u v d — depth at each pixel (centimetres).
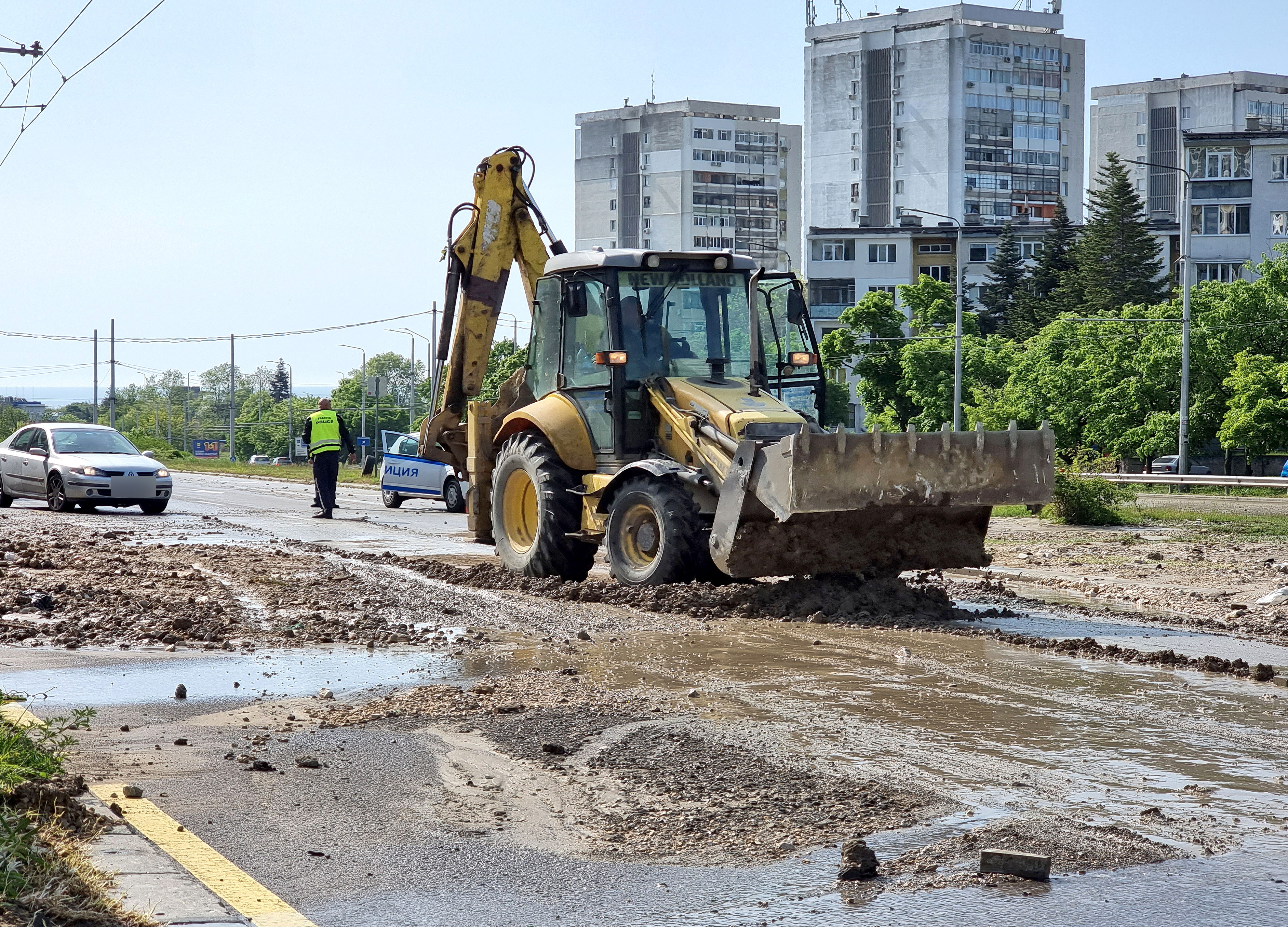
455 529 2120
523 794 585
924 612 1138
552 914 443
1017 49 12200
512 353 8175
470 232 1570
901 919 438
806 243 10019
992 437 1123
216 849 507
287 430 13875
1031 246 9588
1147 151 13625
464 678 862
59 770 564
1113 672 884
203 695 802
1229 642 1026
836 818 550
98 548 1634
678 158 13925
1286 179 7406
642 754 653
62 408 18088
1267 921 438
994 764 636
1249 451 4862
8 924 390
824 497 1064
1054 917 440
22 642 985
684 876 480
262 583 1320
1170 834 530
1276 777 617
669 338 1287
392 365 17100
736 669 891
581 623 1092
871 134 12462
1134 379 5266
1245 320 5169
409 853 505
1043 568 1625
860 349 7231
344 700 793
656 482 1219
